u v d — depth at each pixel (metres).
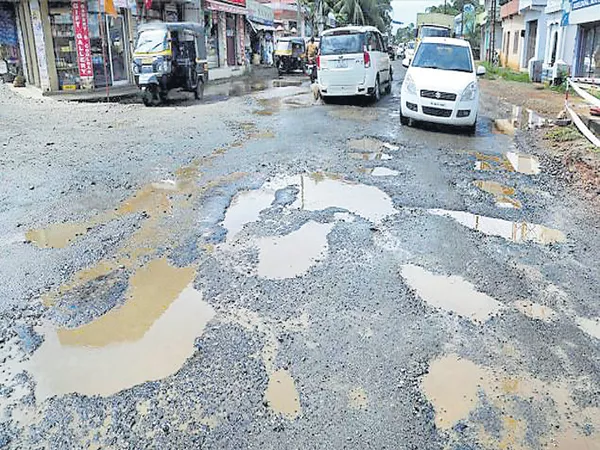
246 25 31.27
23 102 14.84
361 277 4.60
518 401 3.16
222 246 5.21
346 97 15.64
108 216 5.96
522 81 23.67
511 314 4.09
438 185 7.23
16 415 3.00
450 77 11.09
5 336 3.74
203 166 8.02
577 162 8.47
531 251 5.19
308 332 3.79
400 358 3.52
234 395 3.16
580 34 19.25
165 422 2.95
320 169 7.89
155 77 14.58
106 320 3.96
